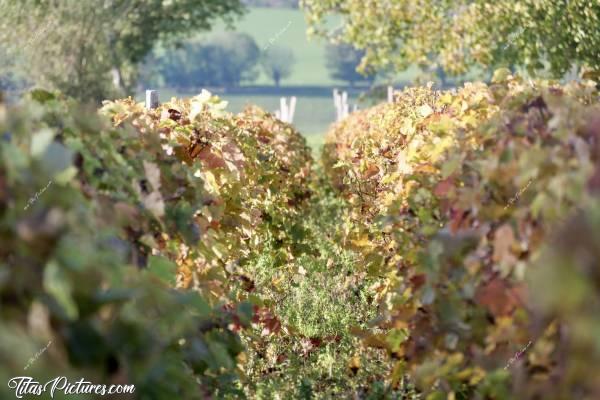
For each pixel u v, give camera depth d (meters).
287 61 148.12
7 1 45.50
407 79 109.50
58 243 3.43
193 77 139.88
